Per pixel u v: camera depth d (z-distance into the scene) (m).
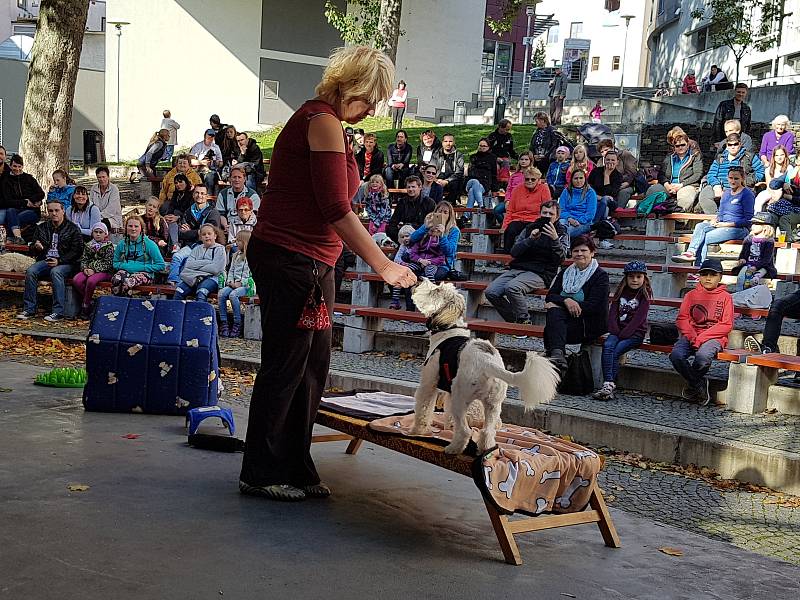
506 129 17.11
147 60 29.34
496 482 3.88
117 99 28.02
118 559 3.51
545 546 4.21
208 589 3.30
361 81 4.16
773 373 7.35
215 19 29.19
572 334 8.01
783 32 30.39
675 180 13.93
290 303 4.24
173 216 12.77
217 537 3.84
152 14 29.16
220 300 10.25
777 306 7.80
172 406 6.27
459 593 3.48
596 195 12.44
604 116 27.41
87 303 11.02
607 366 7.75
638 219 13.55
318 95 4.26
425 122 29.77
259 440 4.41
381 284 10.72
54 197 13.61
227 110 29.52
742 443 6.22
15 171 13.36
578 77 35.75
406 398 5.33
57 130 15.56
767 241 10.03
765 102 22.94
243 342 9.95
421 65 32.72
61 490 4.33
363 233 4.12
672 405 7.49
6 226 13.24
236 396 7.68
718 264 7.52
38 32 15.51
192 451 5.30
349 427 4.63
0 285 12.66
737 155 13.09
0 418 5.86
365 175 16.47
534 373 3.73
